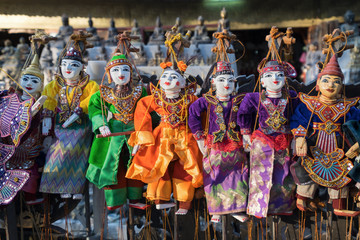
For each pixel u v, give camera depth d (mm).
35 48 3357
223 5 14023
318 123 2834
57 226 3771
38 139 3260
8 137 3168
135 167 2996
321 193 3225
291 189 2959
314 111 2826
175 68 3092
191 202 3422
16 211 3699
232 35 3100
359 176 2750
